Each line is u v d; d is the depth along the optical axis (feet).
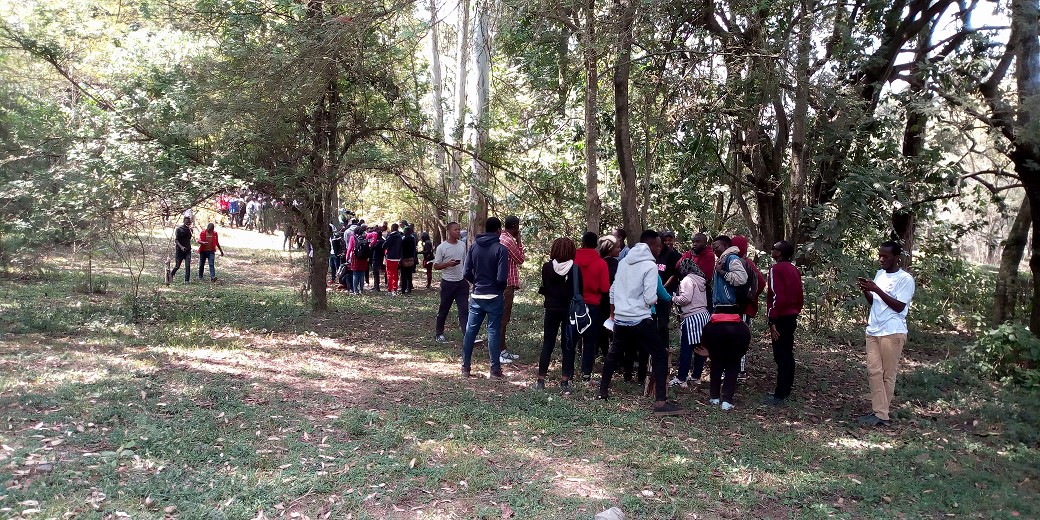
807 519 15.43
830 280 38.22
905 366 34.45
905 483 17.75
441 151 46.26
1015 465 19.48
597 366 30.81
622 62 32.83
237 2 33.58
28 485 14.79
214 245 54.60
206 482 15.74
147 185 33.76
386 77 38.11
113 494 14.74
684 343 27.61
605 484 17.08
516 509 15.25
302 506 14.99
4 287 42.65
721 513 15.72
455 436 20.02
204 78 33.35
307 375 26.40
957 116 35.70
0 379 22.27
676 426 22.27
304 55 30.68
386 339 35.12
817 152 38.11
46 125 35.65
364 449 18.54
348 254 52.95
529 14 33.32
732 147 42.14
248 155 36.32
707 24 36.52
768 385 28.86
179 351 28.89
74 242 35.14
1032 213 35.73
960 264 51.60
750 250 44.09
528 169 41.06
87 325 32.73
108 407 20.42
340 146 40.40
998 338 30.19
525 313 45.06
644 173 41.47
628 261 23.91
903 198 38.68
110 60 37.40
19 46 35.01
